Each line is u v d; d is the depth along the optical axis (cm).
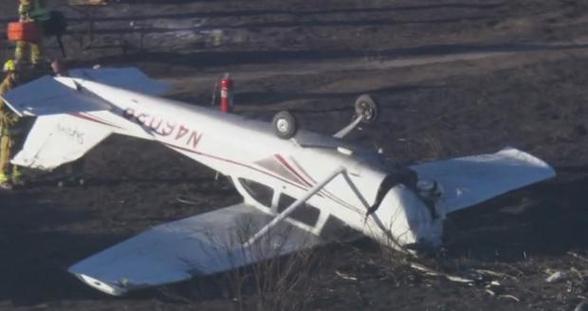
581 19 13238
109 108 6481
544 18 13288
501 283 5191
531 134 8044
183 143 6172
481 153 7538
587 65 10331
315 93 9406
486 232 5891
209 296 5022
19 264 5503
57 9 13550
